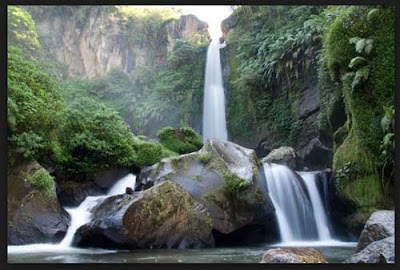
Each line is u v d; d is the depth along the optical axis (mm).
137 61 26016
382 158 9555
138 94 24531
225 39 22703
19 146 9094
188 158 10367
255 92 18875
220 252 8109
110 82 24875
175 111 22469
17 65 10516
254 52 20016
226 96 20922
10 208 8570
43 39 25344
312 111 15945
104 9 27109
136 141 13102
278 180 11125
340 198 10656
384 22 9508
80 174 11453
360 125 9883
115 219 8148
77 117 11781
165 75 23938
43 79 11156
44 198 9078
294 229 10836
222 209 9594
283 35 17734
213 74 22484
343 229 10797
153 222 8391
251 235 10031
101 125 12094
